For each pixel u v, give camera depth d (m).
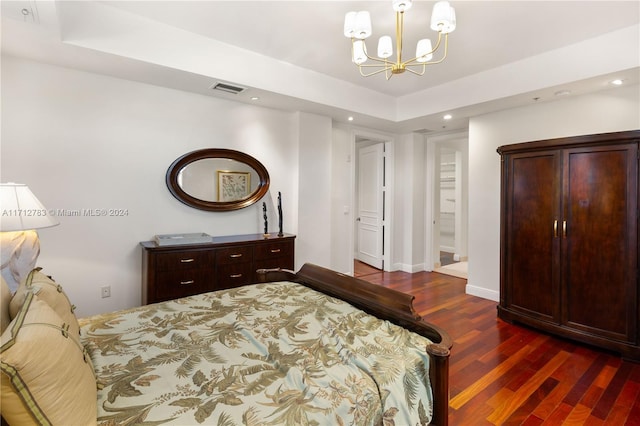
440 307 3.82
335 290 2.12
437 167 5.72
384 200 5.63
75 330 1.32
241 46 3.06
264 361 1.32
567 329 2.89
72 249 2.81
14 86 2.55
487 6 2.36
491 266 4.10
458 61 3.33
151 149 3.16
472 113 4.11
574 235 2.85
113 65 2.70
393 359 1.33
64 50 2.43
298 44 3.02
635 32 2.61
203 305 1.94
